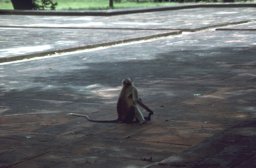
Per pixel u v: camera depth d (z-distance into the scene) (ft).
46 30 96.07
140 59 58.34
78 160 23.81
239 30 91.91
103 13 129.90
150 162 23.25
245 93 37.96
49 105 35.68
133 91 29.68
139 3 198.70
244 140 25.85
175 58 58.54
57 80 45.75
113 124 29.81
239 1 192.03
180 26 96.99
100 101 36.45
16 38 82.84
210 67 51.37
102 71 50.26
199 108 33.40
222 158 23.25
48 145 26.30
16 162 23.77
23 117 32.40
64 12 134.00
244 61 55.11
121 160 23.62
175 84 42.27
